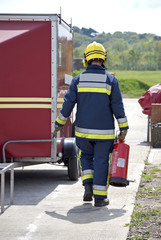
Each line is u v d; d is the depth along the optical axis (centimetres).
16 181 913
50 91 797
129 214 613
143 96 1493
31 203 697
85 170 675
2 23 803
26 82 794
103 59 673
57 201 710
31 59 793
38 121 800
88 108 655
